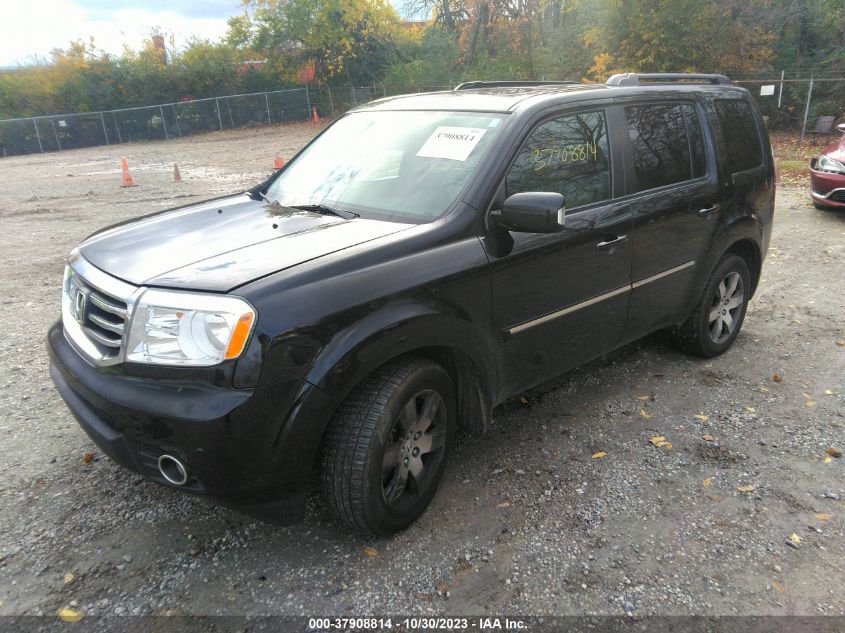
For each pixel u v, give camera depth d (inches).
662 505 123.1
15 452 141.5
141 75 1428.4
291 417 95.0
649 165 156.1
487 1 1059.9
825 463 136.3
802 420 154.1
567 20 981.2
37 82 1391.5
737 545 112.1
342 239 111.6
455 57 1226.0
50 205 504.7
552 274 132.0
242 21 1475.1
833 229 350.9
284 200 143.7
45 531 115.7
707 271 174.4
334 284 100.0
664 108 164.4
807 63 852.6
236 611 98.3
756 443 144.4
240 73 1504.7
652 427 151.8
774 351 194.7
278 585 103.3
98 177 712.4
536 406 162.7
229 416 90.4
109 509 122.0
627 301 152.9
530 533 115.4
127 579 104.6
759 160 192.5
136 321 96.3
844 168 371.9
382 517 108.5
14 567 106.9
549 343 136.9
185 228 125.0
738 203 180.5
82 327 108.9
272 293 94.6
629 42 816.9
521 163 128.2
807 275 270.7
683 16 780.0
